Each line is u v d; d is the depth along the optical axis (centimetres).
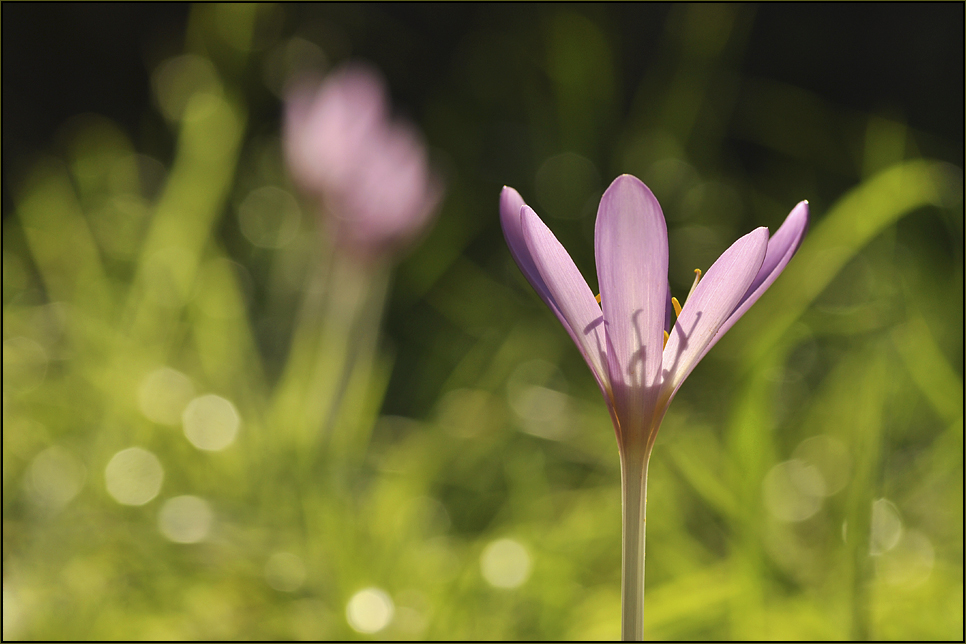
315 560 96
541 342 171
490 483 130
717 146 213
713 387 151
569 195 195
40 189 196
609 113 202
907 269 137
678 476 112
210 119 156
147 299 143
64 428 133
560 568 94
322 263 128
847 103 258
